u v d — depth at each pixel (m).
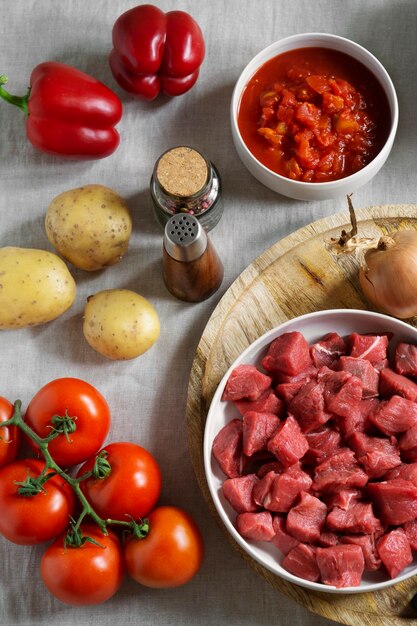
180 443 0.89
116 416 0.89
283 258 0.89
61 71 0.86
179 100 0.94
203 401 0.87
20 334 0.91
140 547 0.81
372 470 0.81
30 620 0.87
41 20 0.95
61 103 0.85
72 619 0.87
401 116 0.93
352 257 0.89
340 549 0.78
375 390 0.84
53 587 0.81
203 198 0.85
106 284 0.92
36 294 0.85
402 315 0.86
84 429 0.83
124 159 0.93
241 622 0.86
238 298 0.88
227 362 0.88
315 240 0.89
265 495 0.81
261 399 0.85
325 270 0.89
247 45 0.94
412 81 0.93
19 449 0.88
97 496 0.82
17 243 0.92
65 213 0.86
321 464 0.81
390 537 0.79
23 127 0.94
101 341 0.86
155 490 0.83
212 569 0.87
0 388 0.90
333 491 0.81
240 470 0.83
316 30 0.94
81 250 0.87
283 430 0.81
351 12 0.94
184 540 0.81
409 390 0.82
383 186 0.91
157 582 0.82
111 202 0.87
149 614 0.87
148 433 0.89
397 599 0.82
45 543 0.88
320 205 0.92
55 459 0.84
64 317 0.91
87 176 0.93
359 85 0.89
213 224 0.91
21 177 0.93
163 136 0.93
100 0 0.95
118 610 0.87
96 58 0.95
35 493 0.80
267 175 0.86
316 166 0.87
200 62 0.89
